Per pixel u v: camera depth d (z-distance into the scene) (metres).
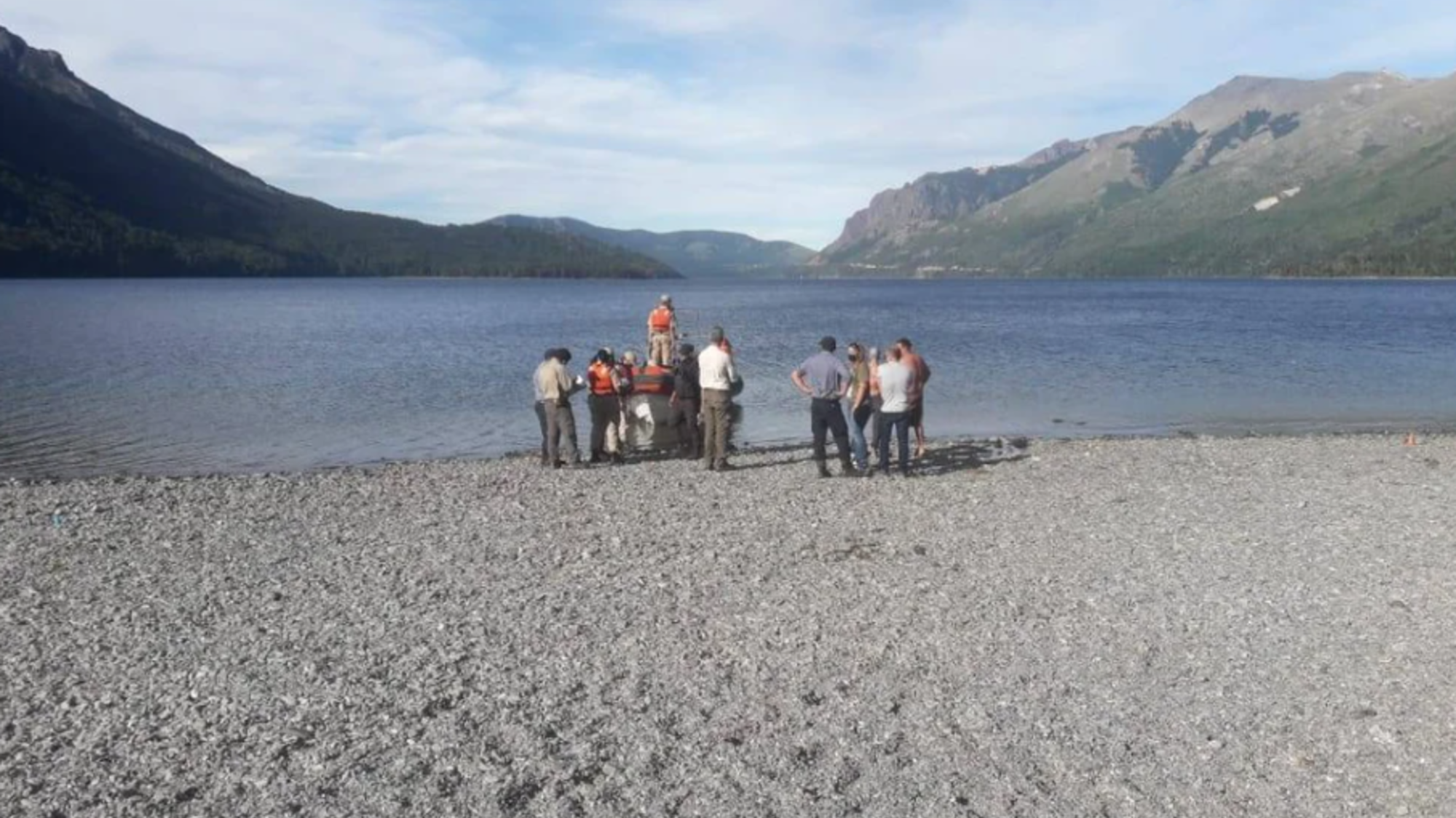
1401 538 13.80
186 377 39.56
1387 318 82.88
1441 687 8.55
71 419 29.16
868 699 8.41
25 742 7.54
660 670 9.02
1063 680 8.80
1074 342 59.09
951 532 14.22
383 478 19.09
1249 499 16.61
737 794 6.87
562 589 11.51
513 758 7.32
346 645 9.65
